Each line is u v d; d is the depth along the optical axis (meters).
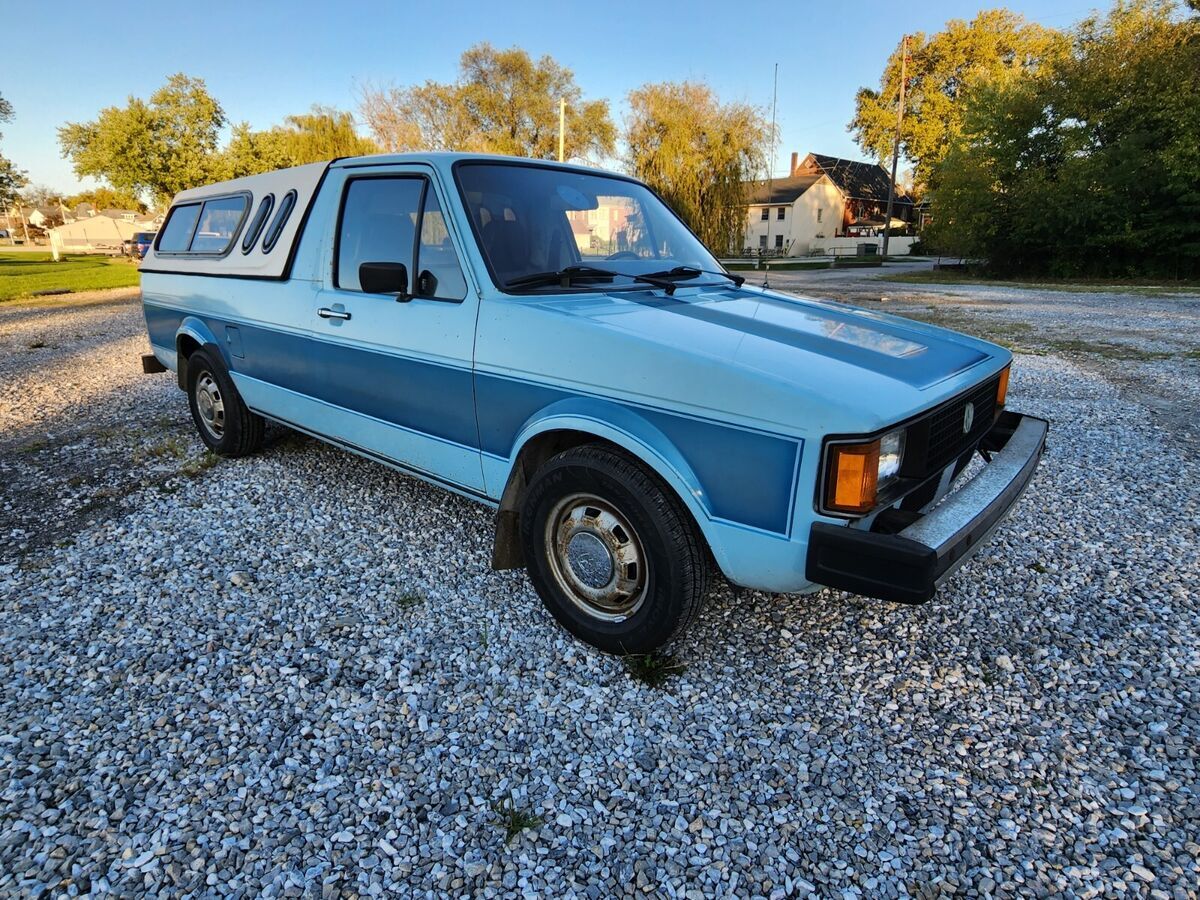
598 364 2.53
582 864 1.90
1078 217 24.62
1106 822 2.04
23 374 8.32
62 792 2.09
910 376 2.43
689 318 2.77
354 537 3.80
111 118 36.78
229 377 4.70
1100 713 2.51
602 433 2.49
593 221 3.50
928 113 54.22
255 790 2.12
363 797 2.10
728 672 2.71
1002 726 2.45
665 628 2.55
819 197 62.56
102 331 12.05
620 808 2.09
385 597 3.20
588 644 2.83
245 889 1.80
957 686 2.65
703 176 37.75
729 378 2.25
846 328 2.89
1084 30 25.89
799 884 1.85
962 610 3.15
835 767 2.25
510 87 45.78
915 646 2.90
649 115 37.56
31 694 2.52
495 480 3.01
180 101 37.75
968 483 2.60
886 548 2.03
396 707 2.49
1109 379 7.95
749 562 2.31
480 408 2.96
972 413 2.74
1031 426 3.20
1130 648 2.88
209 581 3.33
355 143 40.56
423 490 4.43
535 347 2.71
